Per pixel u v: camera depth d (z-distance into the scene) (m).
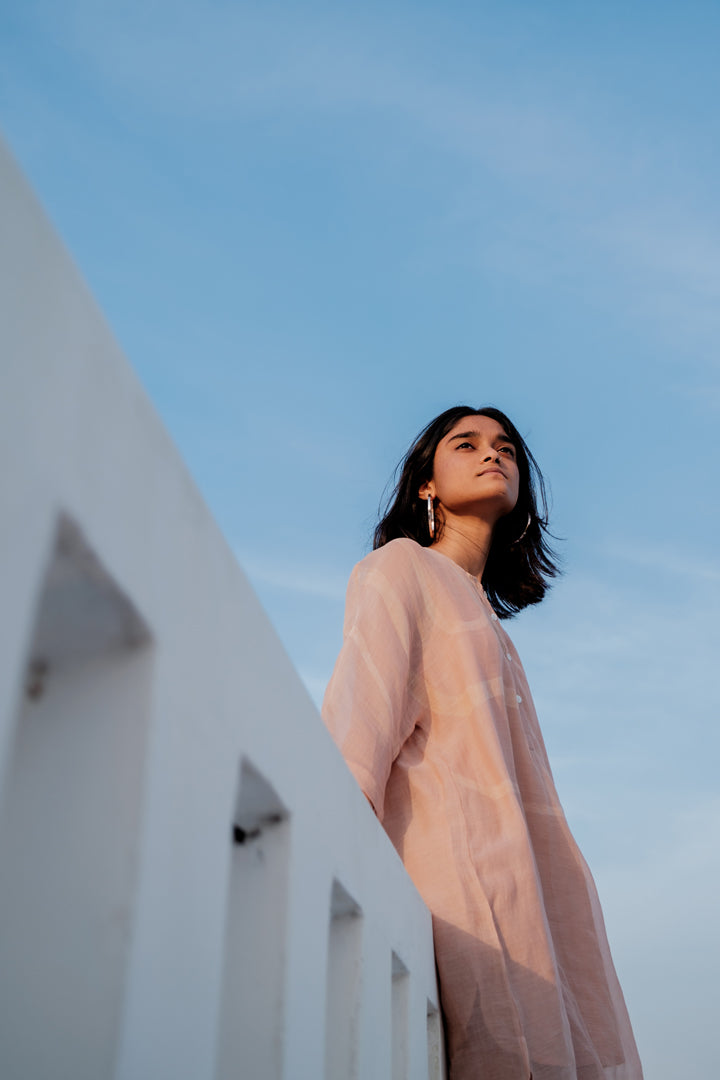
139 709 0.72
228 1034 0.96
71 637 0.72
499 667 2.18
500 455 2.75
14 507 0.56
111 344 0.70
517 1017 1.73
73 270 0.66
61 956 0.65
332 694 1.95
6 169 0.58
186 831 0.76
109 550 0.67
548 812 2.13
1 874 0.68
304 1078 1.00
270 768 0.99
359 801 1.39
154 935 0.69
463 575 2.37
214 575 0.88
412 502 2.80
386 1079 1.37
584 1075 1.84
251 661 0.96
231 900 1.02
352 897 1.28
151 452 0.76
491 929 1.79
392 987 1.57
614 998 2.07
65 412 0.63
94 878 0.67
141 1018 0.66
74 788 0.70
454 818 1.92
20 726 0.72
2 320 0.56
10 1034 0.64
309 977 1.05
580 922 2.05
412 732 2.07
